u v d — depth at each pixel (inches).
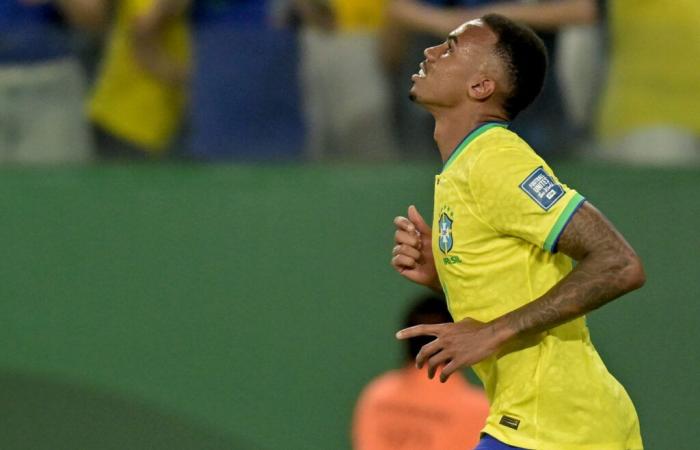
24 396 832.3
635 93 795.4
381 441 676.7
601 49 788.0
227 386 836.6
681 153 801.6
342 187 823.1
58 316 840.3
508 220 446.0
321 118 821.2
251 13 819.4
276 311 834.8
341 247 826.2
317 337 834.2
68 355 837.8
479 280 457.7
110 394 832.9
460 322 455.2
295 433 830.5
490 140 459.5
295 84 817.5
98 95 823.1
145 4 808.9
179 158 828.6
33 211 834.2
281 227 828.6
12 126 823.7
